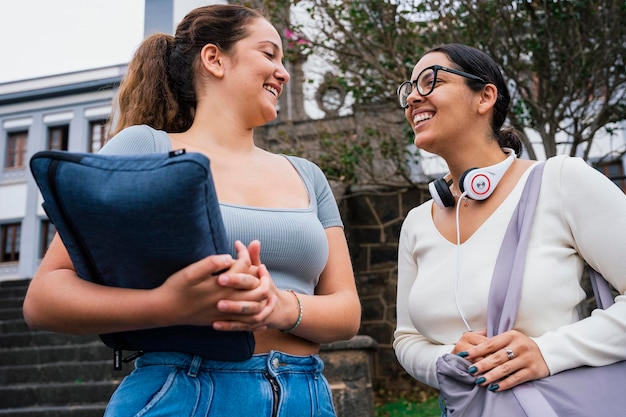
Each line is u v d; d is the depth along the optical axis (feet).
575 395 4.47
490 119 5.86
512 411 4.46
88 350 22.68
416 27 21.20
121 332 4.14
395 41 20.90
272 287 4.05
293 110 26.22
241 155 5.15
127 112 5.49
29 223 65.98
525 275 4.92
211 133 5.10
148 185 3.25
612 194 4.91
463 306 5.16
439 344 5.53
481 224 5.40
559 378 4.54
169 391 4.04
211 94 5.18
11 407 19.74
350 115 25.21
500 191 5.46
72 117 66.90
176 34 5.56
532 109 20.18
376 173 24.75
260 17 5.39
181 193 3.23
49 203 3.57
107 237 3.49
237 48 5.14
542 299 4.85
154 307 3.59
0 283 37.09
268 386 4.32
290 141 24.12
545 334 4.74
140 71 5.55
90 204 3.37
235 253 4.42
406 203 24.54
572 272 4.97
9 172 67.92
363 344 12.92
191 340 4.05
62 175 3.43
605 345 4.62
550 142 19.71
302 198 5.22
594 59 19.49
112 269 3.71
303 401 4.47
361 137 24.35
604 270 4.89
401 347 5.99
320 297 4.78
